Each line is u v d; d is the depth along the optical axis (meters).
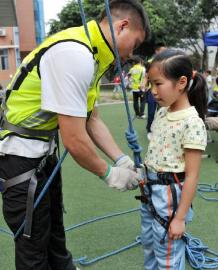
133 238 2.93
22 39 23.75
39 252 1.87
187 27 21.94
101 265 2.59
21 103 1.70
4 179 1.78
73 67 1.52
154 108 6.15
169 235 1.87
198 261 2.63
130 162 2.05
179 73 1.78
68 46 1.54
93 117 2.11
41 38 25.25
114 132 7.07
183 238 1.93
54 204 2.09
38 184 1.78
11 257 2.70
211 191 3.88
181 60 1.78
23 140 1.73
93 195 3.80
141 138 6.51
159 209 1.89
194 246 2.76
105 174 1.74
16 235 1.84
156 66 1.81
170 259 1.93
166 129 1.88
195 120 1.80
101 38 1.65
